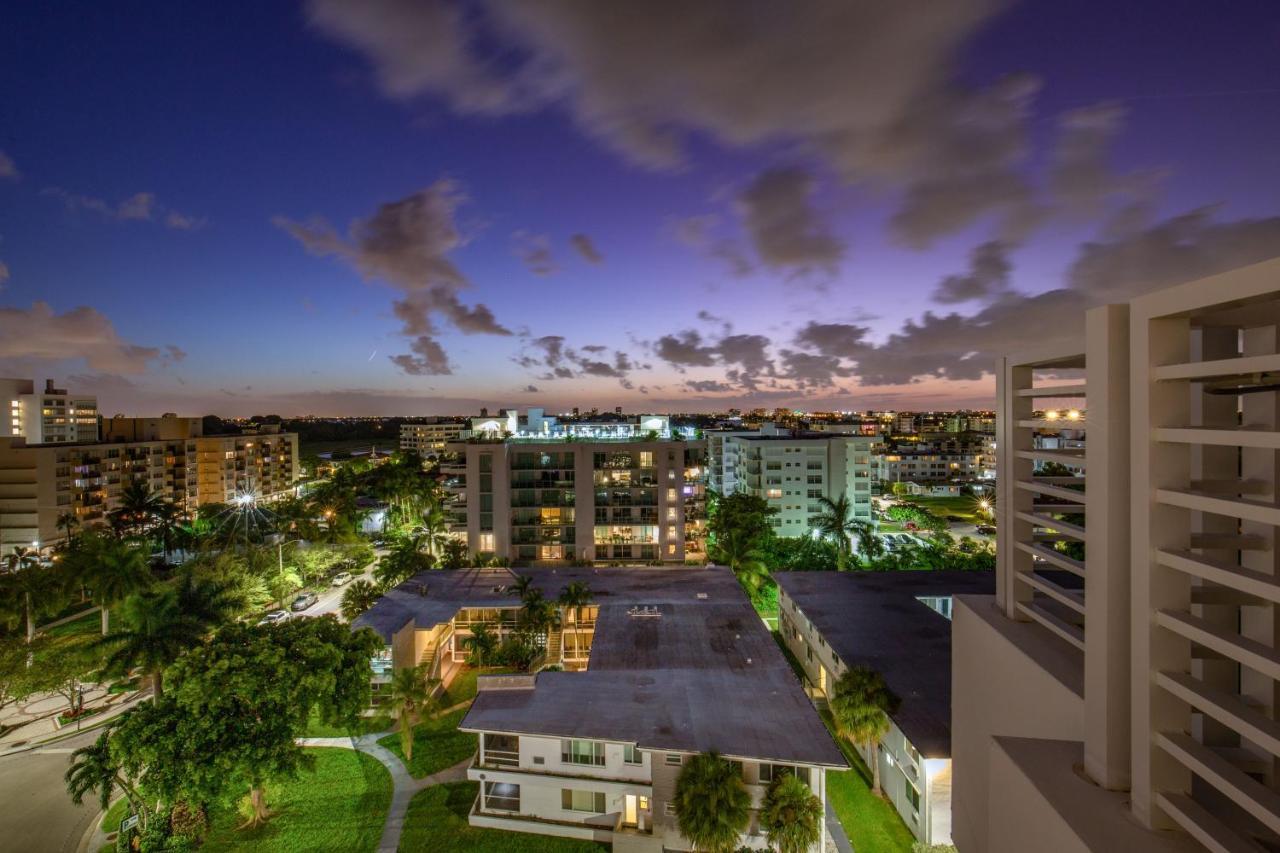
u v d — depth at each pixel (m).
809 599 46.38
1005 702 14.19
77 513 87.69
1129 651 10.01
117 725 28.03
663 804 26.17
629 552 68.31
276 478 132.75
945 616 46.12
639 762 27.36
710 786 23.59
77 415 107.00
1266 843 9.05
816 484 89.31
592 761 27.61
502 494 68.06
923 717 28.80
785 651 49.41
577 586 46.22
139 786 26.50
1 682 36.56
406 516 100.06
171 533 79.69
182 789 25.86
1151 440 9.06
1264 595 7.12
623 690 31.00
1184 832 8.87
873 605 44.91
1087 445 10.75
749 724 27.48
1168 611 8.99
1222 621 11.09
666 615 43.44
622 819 27.45
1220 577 7.81
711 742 25.89
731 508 75.50
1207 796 9.57
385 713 34.97
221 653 29.75
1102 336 10.23
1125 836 8.84
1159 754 9.02
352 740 36.84
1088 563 10.69
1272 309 9.18
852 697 29.56
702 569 57.44
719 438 118.69
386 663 40.56
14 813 31.42
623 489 68.44
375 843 28.08
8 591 47.91
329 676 30.62
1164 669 9.06
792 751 25.11
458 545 69.19
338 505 97.31
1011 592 15.33
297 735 29.39
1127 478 10.05
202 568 61.66
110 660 34.47
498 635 47.97
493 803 29.20
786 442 89.38
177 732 26.53
